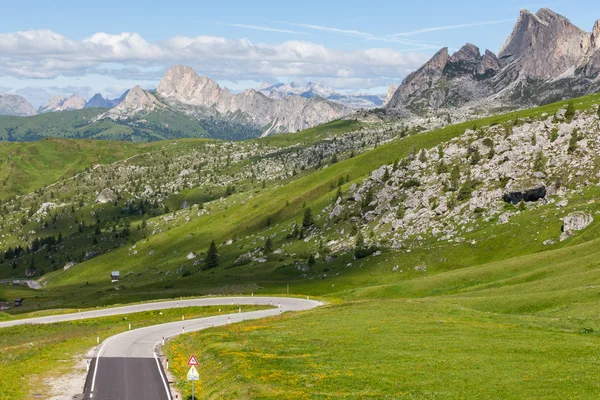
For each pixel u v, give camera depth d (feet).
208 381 181.06
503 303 315.58
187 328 315.17
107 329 319.27
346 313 310.45
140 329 314.55
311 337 236.63
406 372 171.53
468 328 242.17
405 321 267.18
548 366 171.32
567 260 437.99
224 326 300.61
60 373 195.21
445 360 184.34
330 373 173.78
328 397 148.25
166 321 352.69
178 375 193.06
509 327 243.40
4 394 164.35
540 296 311.68
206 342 240.73
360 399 145.18
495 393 146.82
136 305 445.78
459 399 143.43
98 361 216.74
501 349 197.36
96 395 167.53
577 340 208.54
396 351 200.95
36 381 183.21
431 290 460.55
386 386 157.07
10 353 232.53
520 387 150.82
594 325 236.43
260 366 185.98
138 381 184.44
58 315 411.95
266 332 258.37
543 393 144.56
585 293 298.35
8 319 408.46
